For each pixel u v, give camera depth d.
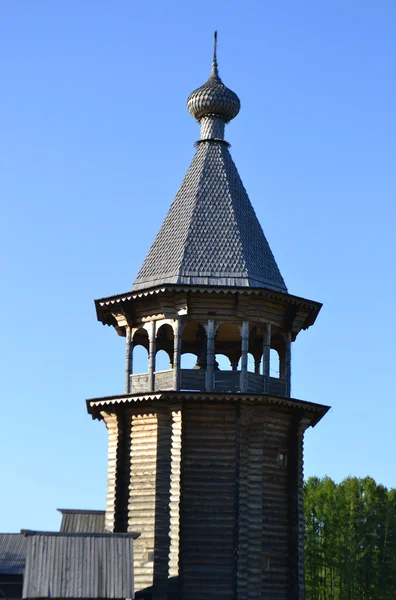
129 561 38.69
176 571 39.94
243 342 42.91
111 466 43.19
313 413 44.06
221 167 47.56
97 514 46.00
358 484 95.50
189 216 45.69
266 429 42.66
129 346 44.50
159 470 41.69
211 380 42.44
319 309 45.44
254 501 41.34
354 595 90.19
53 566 38.00
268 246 46.47
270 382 43.53
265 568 41.25
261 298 43.25
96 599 37.66
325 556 91.81
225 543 40.81
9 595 44.00
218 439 41.94
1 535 47.66
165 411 42.28
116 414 43.41
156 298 43.50
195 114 49.16
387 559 91.94
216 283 43.38
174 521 40.66
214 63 50.16
